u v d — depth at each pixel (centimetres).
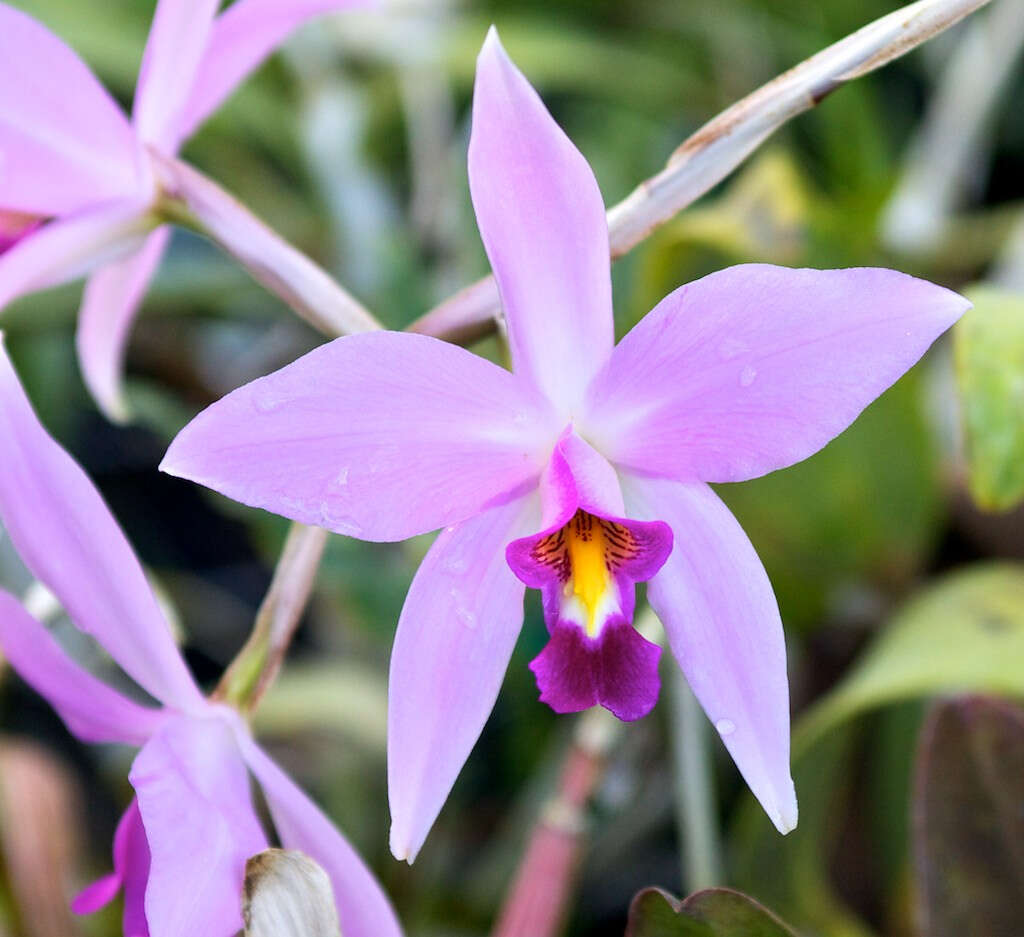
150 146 36
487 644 33
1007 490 37
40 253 36
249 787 34
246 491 32
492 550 34
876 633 45
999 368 38
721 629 33
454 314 34
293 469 32
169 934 33
